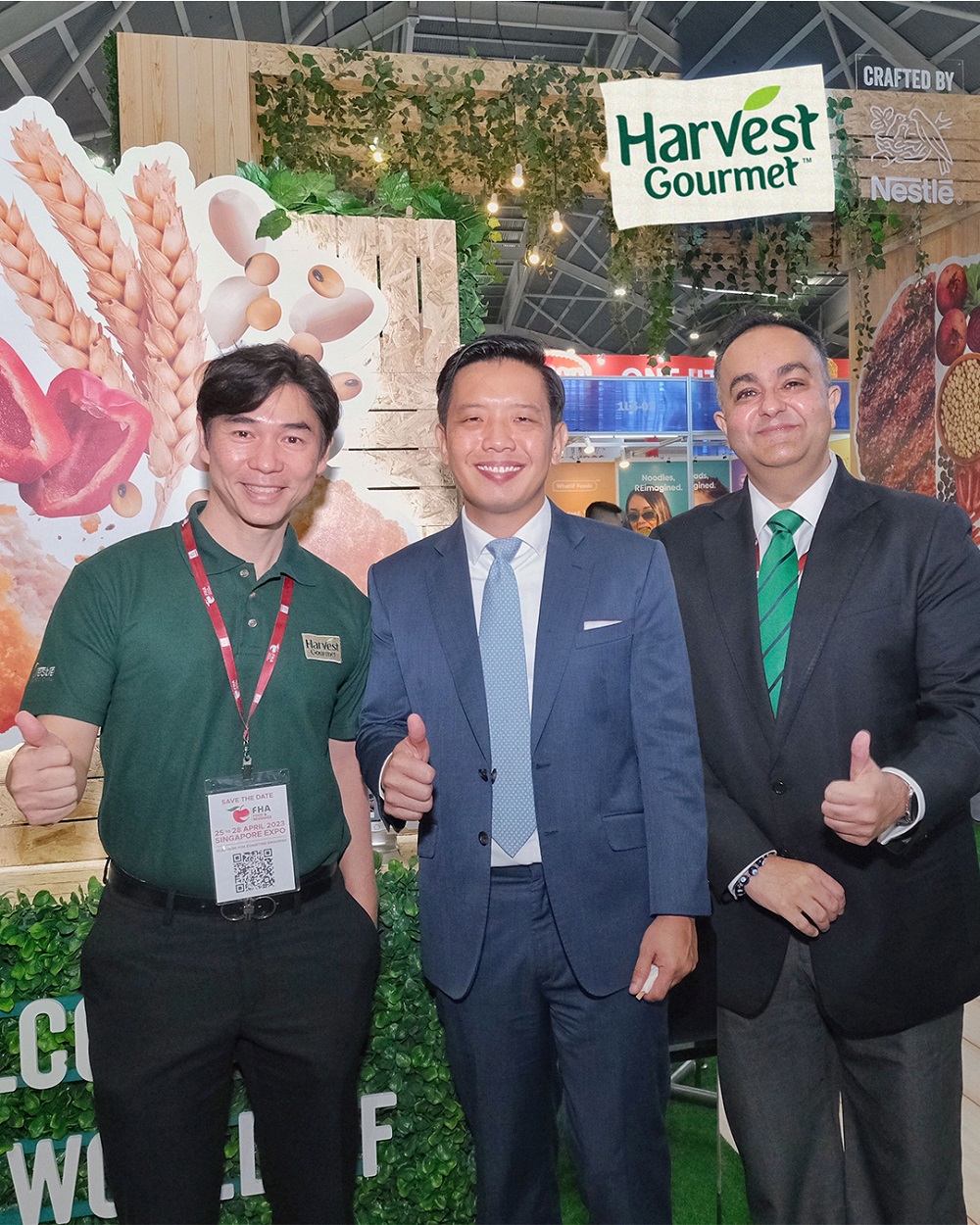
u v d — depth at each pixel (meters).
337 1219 1.24
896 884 1.47
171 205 2.01
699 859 1.35
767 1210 1.52
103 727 1.29
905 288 5.17
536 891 1.36
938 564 1.48
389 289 2.15
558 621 1.36
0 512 1.95
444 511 2.20
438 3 5.17
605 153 4.46
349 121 4.18
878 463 5.39
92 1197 1.60
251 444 1.27
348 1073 1.27
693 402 7.31
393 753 1.31
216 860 1.22
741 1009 1.51
